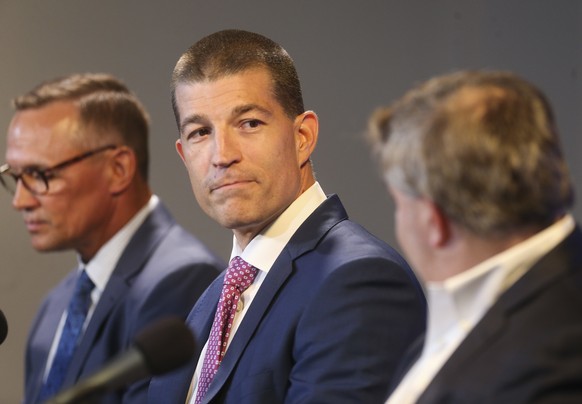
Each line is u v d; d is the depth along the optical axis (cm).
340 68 1055
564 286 327
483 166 318
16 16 1006
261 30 1040
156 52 1026
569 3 1067
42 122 664
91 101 675
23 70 1007
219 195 521
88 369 662
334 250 511
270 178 521
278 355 493
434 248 339
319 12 1052
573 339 314
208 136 527
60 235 669
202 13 1031
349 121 1057
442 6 1069
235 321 526
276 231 531
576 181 1055
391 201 1066
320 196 548
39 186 662
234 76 523
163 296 661
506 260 331
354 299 487
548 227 334
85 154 669
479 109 322
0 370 1010
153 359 340
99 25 1019
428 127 326
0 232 1007
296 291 504
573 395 309
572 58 1067
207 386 515
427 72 1068
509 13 1071
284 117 530
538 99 329
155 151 1024
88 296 692
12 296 1010
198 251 688
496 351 325
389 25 1063
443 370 334
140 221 696
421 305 508
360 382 472
